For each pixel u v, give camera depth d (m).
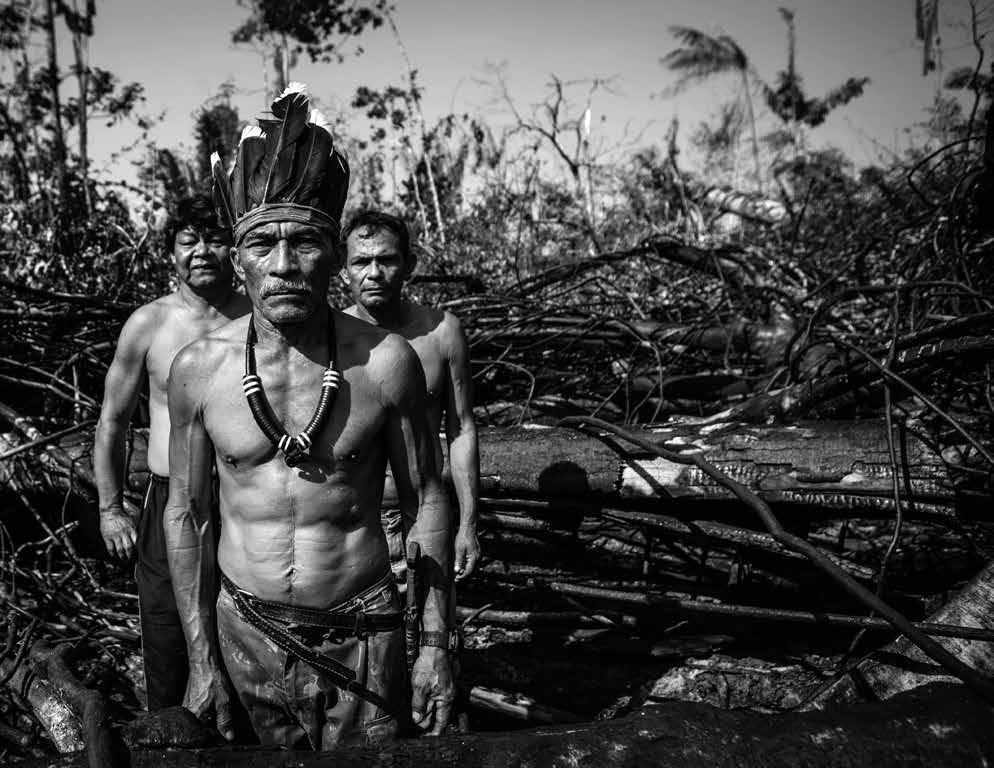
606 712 3.38
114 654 3.72
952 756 2.08
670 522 3.58
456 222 9.10
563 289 7.28
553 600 4.10
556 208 9.37
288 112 2.17
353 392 2.19
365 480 2.24
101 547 4.32
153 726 2.11
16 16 13.30
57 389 4.83
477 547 3.18
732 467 3.52
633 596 3.15
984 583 2.64
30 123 13.34
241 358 2.18
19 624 3.82
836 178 9.76
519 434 3.89
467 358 3.38
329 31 13.62
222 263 3.13
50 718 2.69
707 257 6.85
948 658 2.31
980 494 3.63
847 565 3.62
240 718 2.38
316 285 2.11
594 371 5.96
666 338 5.93
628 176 9.91
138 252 6.79
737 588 3.72
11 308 5.66
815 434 3.49
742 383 5.50
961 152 6.65
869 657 2.66
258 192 2.10
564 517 3.89
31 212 7.87
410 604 2.52
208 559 2.36
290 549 2.20
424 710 2.41
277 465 2.17
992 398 4.61
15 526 4.43
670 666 3.67
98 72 14.01
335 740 2.29
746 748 2.00
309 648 2.22
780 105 19.31
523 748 1.93
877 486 3.38
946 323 3.79
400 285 3.40
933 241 5.58
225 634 2.30
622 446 3.70
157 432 3.12
